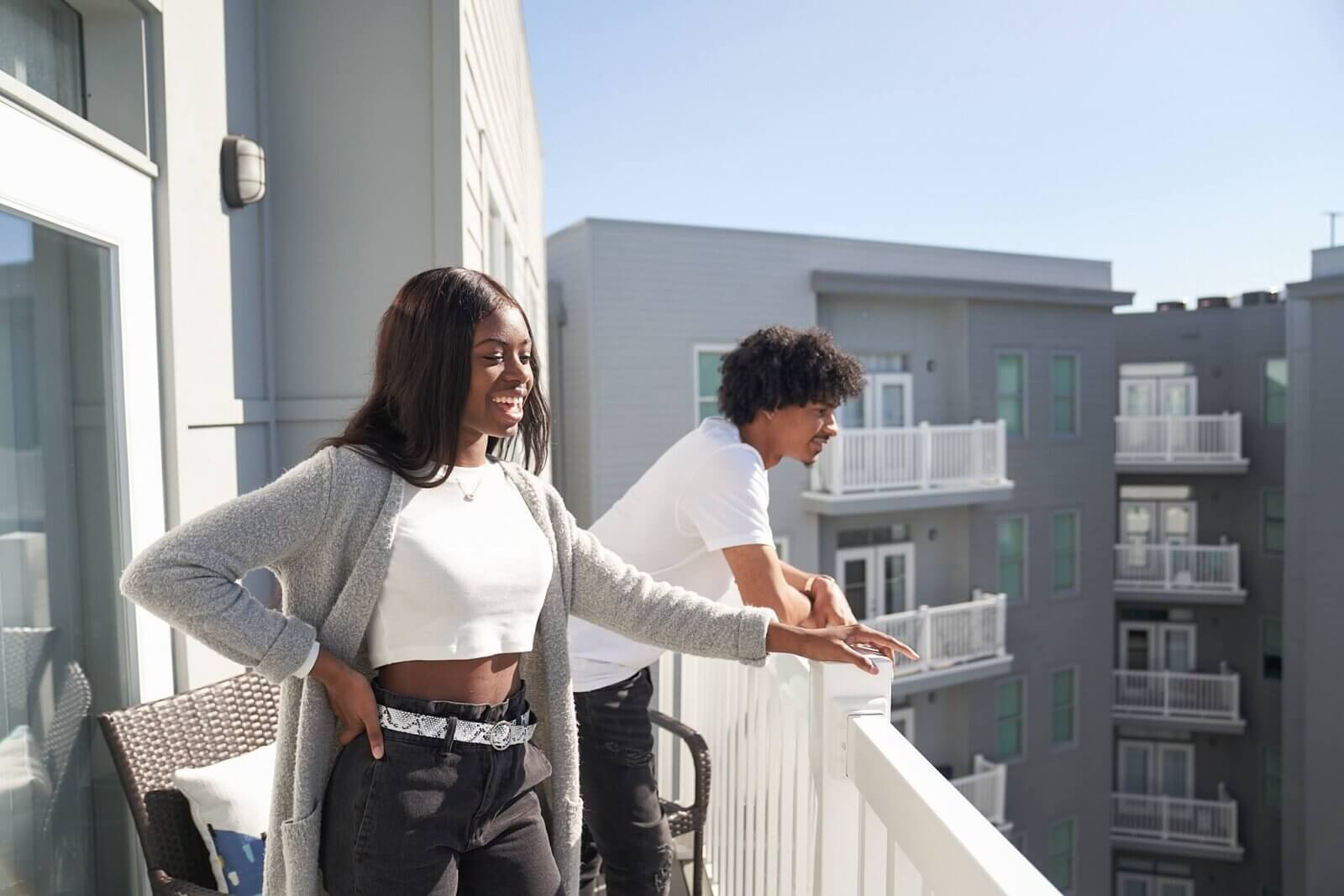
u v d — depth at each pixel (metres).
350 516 1.20
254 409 2.67
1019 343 14.25
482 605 1.24
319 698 1.20
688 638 1.45
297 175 2.90
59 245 1.83
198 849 1.84
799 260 12.83
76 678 1.87
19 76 1.86
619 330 11.97
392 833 1.16
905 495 12.55
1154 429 17.94
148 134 2.15
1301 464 13.73
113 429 2.01
